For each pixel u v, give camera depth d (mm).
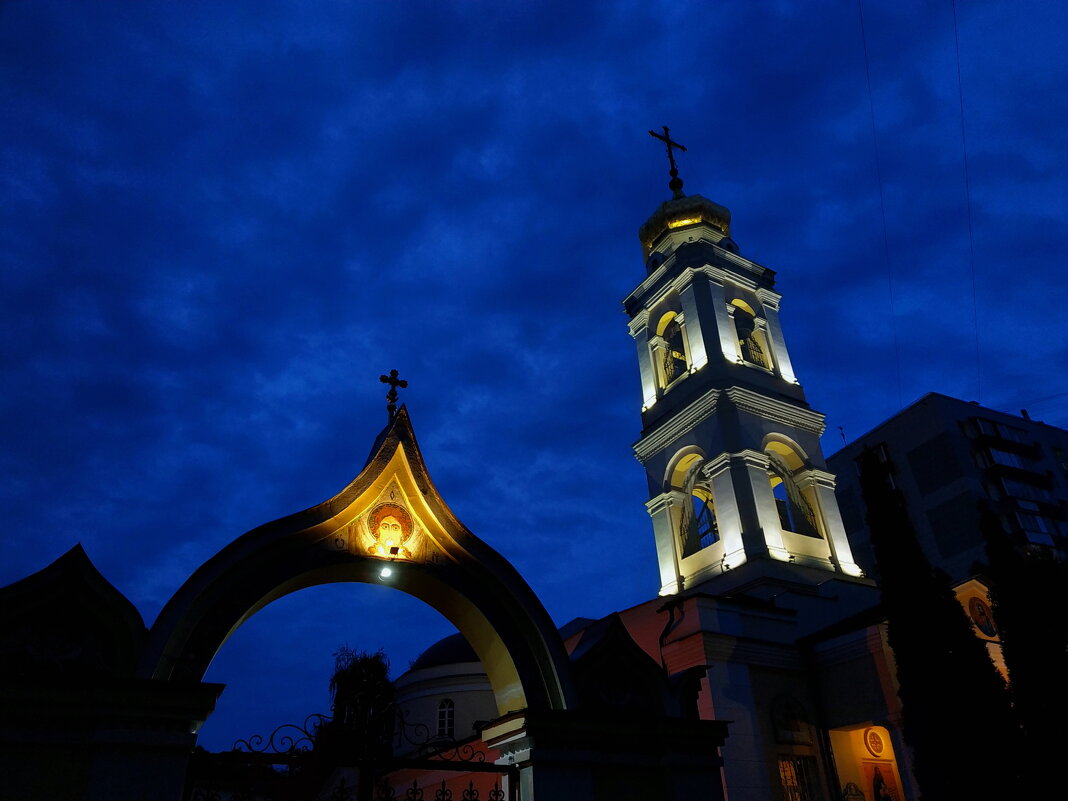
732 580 29375
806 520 32531
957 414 58281
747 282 38875
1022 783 16375
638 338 40250
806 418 34750
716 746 14234
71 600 10805
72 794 9672
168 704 10375
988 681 17594
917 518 56781
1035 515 55250
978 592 25312
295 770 11695
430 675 38031
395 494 13734
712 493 32438
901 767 21641
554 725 12742
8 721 9703
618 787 13070
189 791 10562
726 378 33812
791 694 24031
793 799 22156
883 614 21547
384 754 12219
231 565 11844
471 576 13781
